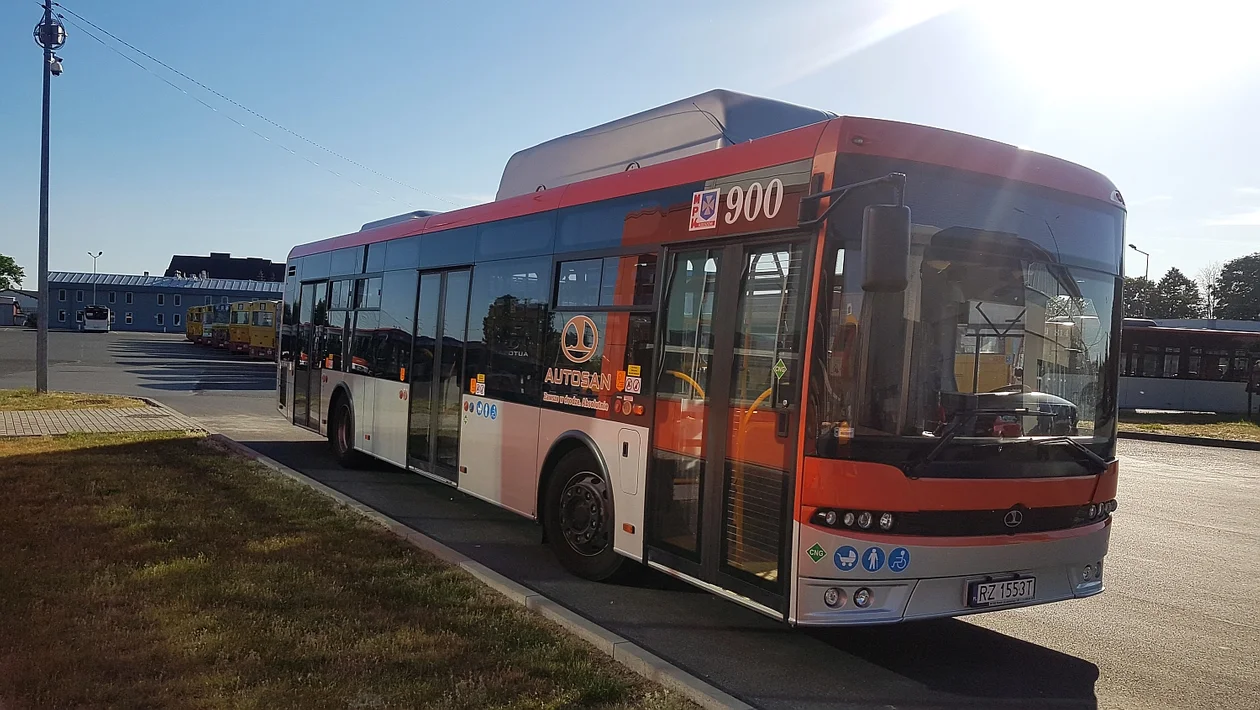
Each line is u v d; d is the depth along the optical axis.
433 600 5.43
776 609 4.70
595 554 6.45
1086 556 4.99
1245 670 5.24
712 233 5.40
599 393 6.36
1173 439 22.16
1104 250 5.32
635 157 7.11
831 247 4.54
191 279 102.06
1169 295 80.94
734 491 5.07
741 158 5.29
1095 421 5.19
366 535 6.93
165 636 4.63
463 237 8.52
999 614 6.28
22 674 4.09
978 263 4.77
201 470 9.45
